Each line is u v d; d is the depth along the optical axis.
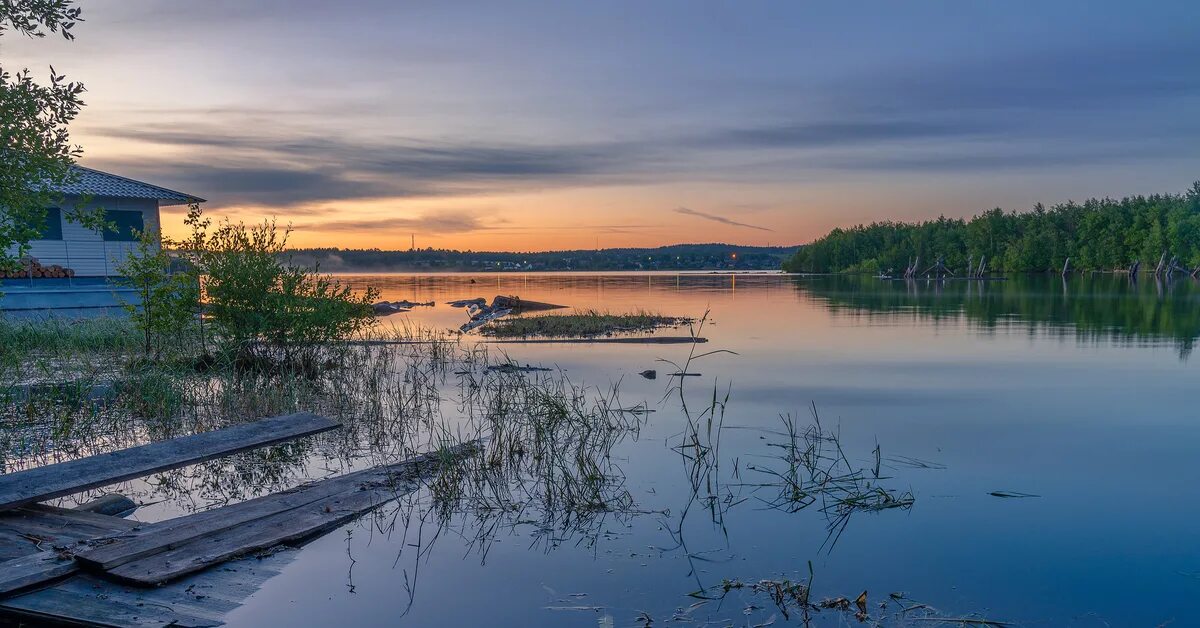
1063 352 17.88
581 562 5.77
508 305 36.38
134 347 15.66
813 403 11.90
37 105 9.78
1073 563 5.61
